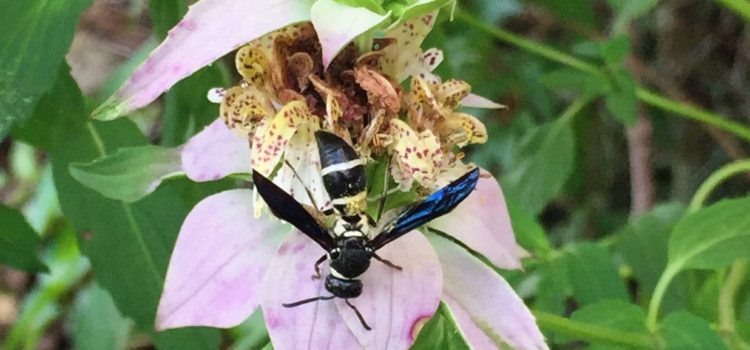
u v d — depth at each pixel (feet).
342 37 0.30
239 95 0.34
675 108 0.62
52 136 0.46
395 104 0.33
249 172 0.37
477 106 0.42
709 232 0.45
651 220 0.57
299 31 0.34
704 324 0.43
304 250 0.34
